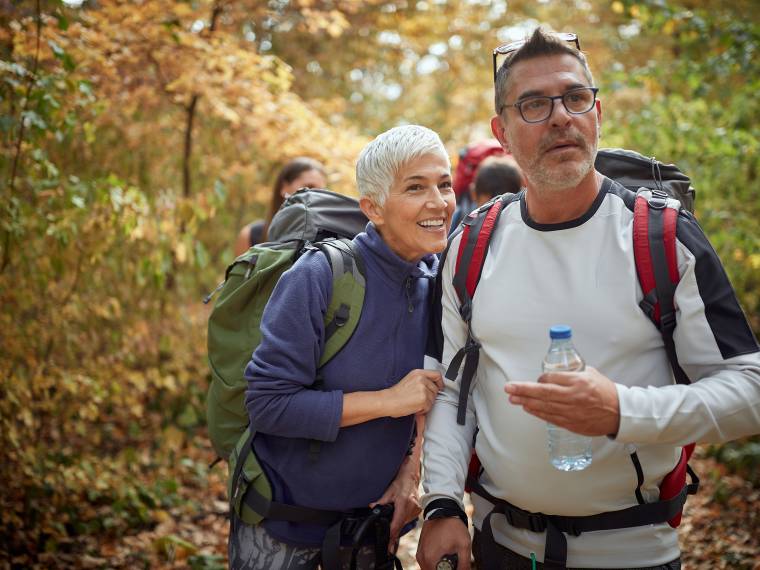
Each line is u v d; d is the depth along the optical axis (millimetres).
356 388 2010
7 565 3730
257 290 2318
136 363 5605
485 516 2020
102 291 5180
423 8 9773
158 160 6180
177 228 4629
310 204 2389
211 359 2367
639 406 1560
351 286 2016
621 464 1749
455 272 1935
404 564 3957
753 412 1608
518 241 1833
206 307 6023
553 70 1718
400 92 11086
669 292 1679
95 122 4949
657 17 5996
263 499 2041
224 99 5449
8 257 3713
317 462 2018
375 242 2053
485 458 1913
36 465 4066
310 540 2061
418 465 2219
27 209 3750
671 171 2086
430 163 1979
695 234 1700
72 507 4262
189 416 5512
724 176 5566
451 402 2018
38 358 4379
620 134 5996
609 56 10117
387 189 1995
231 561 2172
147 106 5938
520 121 1736
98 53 5043
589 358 1724
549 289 1769
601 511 1787
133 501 4383
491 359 1857
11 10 4164
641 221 1717
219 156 6535
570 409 1544
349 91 9945
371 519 2023
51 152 4961
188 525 4469
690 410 1578
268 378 1958
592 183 1766
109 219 4129
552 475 1775
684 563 3969
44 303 4496
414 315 2100
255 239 4398
